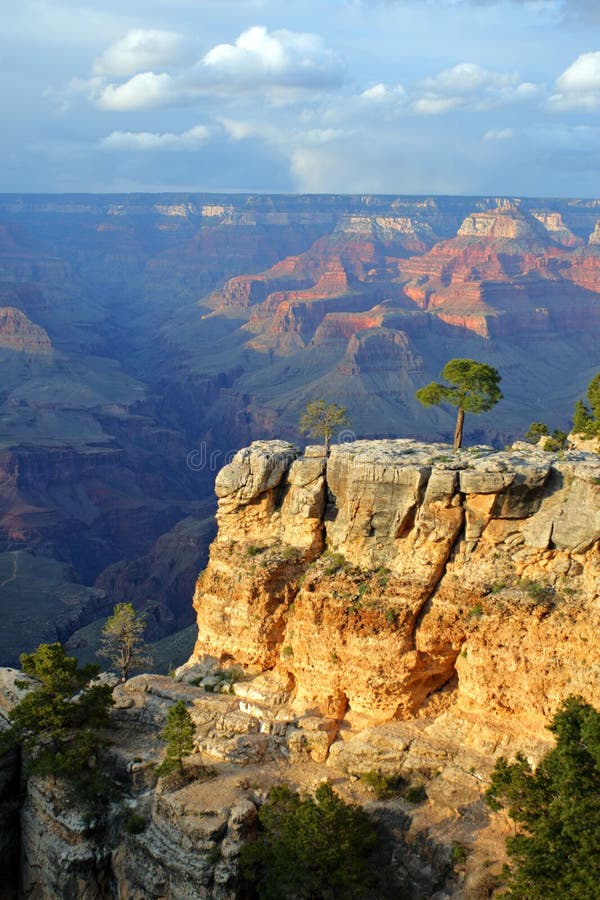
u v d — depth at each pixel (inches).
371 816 2268.7
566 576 2319.1
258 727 2554.1
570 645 2256.4
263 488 2753.4
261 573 2691.9
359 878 2162.9
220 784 2363.4
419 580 2468.0
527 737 2287.2
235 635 2770.7
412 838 2197.3
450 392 3346.5
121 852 2384.4
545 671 2281.0
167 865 2244.1
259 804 2308.1
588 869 1813.5
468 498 2426.2
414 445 2760.8
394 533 2539.4
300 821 2156.7
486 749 2309.3
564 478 2367.1
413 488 2491.4
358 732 2497.5
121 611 3518.7
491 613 2345.0
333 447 2746.1
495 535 2415.1
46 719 2561.5
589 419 3585.1
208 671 2800.2
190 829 2224.4
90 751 2559.1
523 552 2377.0
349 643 2514.8
